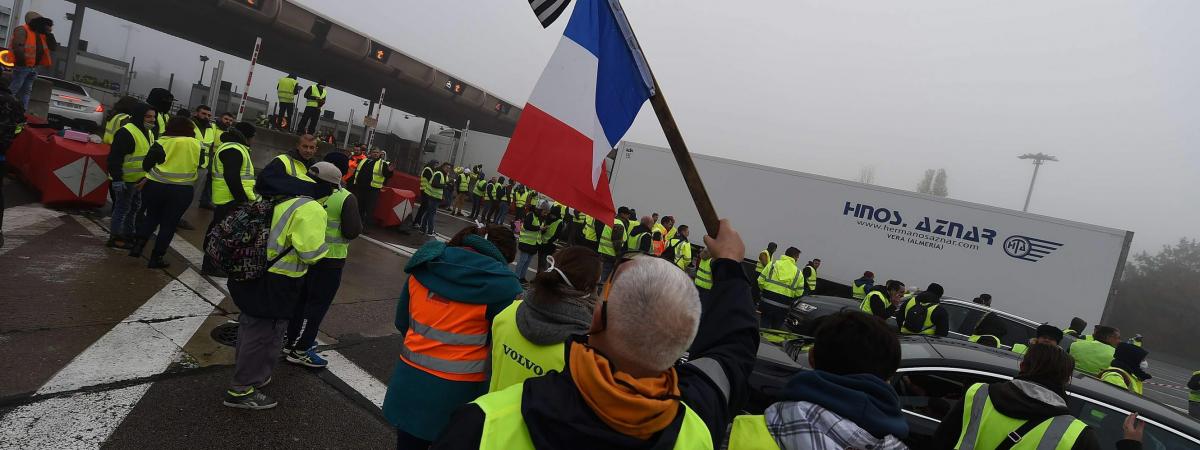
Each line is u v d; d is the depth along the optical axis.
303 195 3.56
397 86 30.03
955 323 9.40
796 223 13.62
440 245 2.64
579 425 1.05
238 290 3.47
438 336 2.46
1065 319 11.20
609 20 2.03
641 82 1.96
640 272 1.21
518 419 1.11
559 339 1.97
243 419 3.54
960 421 2.63
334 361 4.75
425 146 36.31
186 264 6.46
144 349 4.16
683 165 1.87
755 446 1.64
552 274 2.07
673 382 1.22
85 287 5.04
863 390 1.59
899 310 8.12
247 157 5.97
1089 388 3.68
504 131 42.78
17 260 5.30
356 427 3.77
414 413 2.46
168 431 3.23
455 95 31.73
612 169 16.02
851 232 13.06
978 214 11.95
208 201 10.05
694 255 12.74
